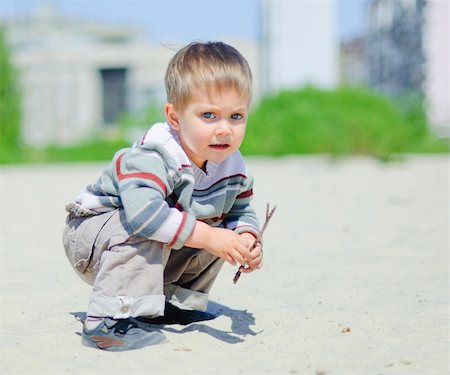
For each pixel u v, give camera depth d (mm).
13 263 4082
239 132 2350
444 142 17844
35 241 4945
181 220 2299
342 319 2734
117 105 32594
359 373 2092
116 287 2338
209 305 3023
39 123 30406
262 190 8492
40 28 38250
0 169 14453
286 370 2125
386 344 2402
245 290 3336
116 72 32875
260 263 2406
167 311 2697
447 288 3314
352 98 17438
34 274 3752
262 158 16094
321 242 4742
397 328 2613
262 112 17547
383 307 2938
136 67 32781
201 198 2473
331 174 10789
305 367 2148
